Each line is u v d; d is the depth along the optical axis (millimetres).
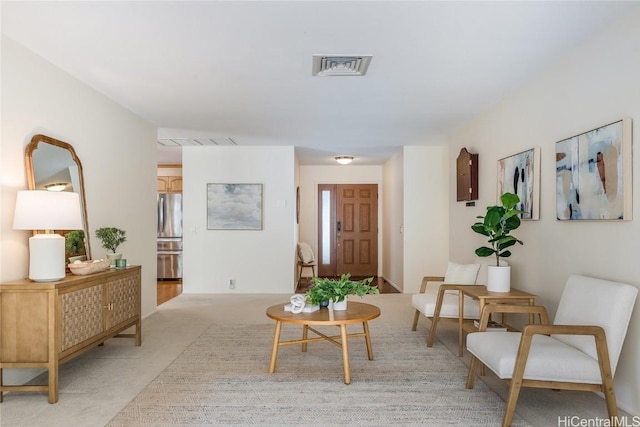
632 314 2385
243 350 3604
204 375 3012
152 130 5012
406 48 2838
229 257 6586
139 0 2213
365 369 3145
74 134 3428
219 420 2328
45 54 2951
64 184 3240
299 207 8367
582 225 2834
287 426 2264
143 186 4766
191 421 2316
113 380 2914
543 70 3273
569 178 2938
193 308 5391
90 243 3650
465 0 2219
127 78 3434
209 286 6590
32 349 2547
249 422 2307
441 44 2773
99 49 2861
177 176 8336
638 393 2352
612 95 2525
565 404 2541
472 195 4742
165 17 2402
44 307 2551
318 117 4703
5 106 2684
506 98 3975
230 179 6594
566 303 2629
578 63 2855
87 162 3625
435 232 6543
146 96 3924
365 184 8734
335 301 3168
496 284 3285
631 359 2398
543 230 3324
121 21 2453
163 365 3219
